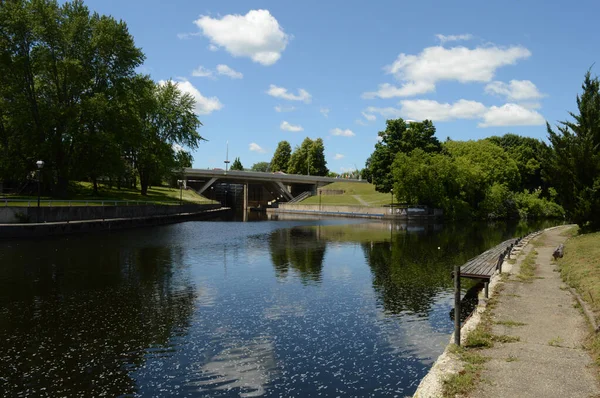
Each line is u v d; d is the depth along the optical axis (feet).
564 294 48.32
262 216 287.69
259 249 106.63
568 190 111.55
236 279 69.00
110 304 52.65
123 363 35.27
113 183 226.38
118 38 159.22
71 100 152.46
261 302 54.90
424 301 56.29
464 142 325.42
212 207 307.99
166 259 86.74
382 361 36.19
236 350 38.40
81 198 181.27
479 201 273.33
